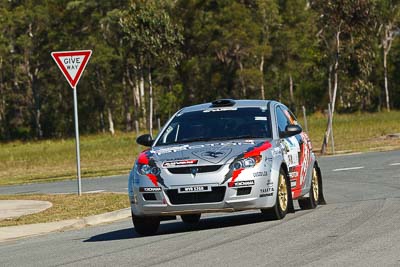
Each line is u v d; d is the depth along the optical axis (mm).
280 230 33906
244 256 28359
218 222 40688
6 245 38250
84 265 29219
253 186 34812
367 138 129750
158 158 35625
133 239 35938
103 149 146000
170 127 38844
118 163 111625
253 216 41938
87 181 81562
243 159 35000
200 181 34531
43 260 31516
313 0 106625
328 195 51094
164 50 134250
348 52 106188
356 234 31625
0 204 56406
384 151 96188
